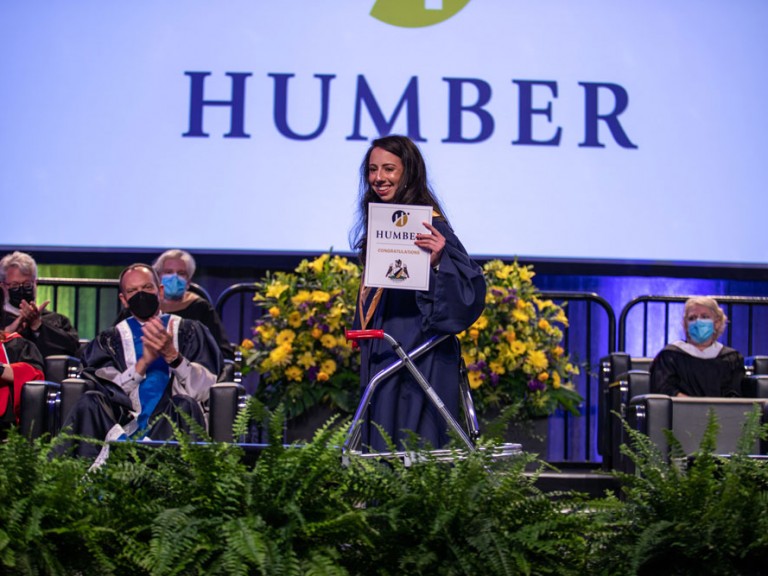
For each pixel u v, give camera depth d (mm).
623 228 8039
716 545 2816
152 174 7965
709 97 8109
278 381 6254
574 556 2887
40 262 7914
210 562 2656
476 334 6168
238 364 5836
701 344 6289
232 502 2748
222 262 7941
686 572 2857
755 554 2859
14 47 7996
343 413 6168
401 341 4020
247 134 7984
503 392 6262
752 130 8102
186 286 6504
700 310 6242
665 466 3004
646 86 8094
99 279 7598
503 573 2629
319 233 7977
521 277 6574
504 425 2984
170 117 7992
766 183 8094
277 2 8039
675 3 8125
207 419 4965
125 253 7934
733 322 8289
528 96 8039
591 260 7996
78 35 8016
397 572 2762
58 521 2709
